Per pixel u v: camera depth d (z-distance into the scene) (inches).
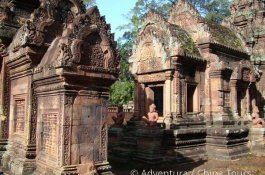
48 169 285.0
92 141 289.4
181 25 739.4
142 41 692.1
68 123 272.2
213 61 671.1
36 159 321.1
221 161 574.2
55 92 284.4
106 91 303.1
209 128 631.2
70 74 267.0
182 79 634.2
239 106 754.2
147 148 549.0
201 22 692.1
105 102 302.8
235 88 701.9
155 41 657.0
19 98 366.9
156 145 548.1
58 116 275.4
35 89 331.9
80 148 279.1
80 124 280.8
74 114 277.1
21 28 373.4
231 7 1046.4
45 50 340.5
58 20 354.0
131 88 1273.4
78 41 272.5
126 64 1328.7
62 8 363.6
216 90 668.7
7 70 406.3
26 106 337.7
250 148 658.8
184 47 647.8
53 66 273.4
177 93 616.4
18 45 350.3
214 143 615.2
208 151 617.9
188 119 628.1
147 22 693.3
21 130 363.6
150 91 699.4
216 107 666.2
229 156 584.4
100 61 294.8
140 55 695.1
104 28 300.5
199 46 691.4
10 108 400.5
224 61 728.3
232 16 1029.2
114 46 307.4
